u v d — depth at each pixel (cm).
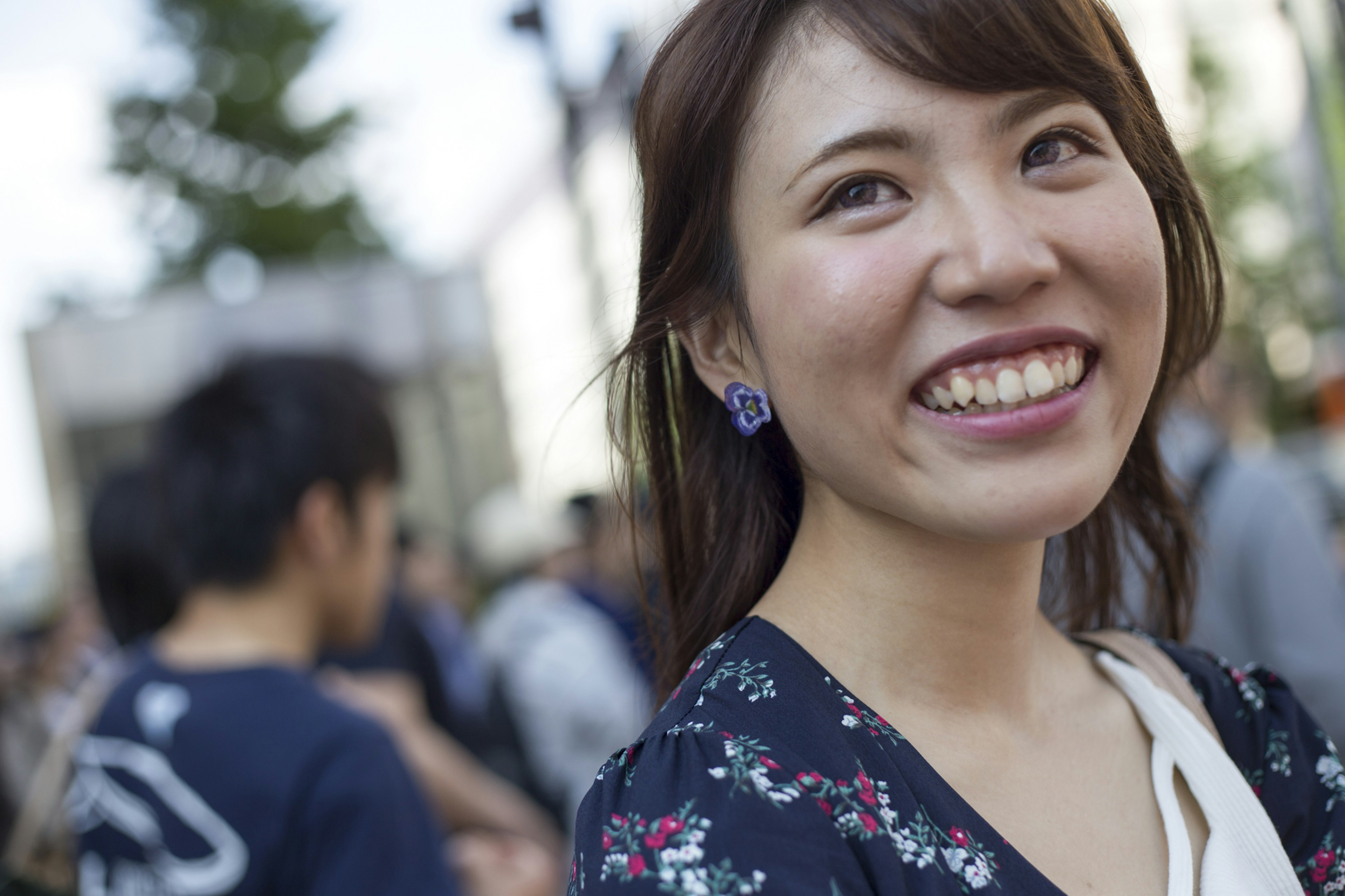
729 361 102
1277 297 1010
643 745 85
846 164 86
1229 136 755
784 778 79
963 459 86
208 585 161
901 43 84
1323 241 412
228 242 2022
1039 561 100
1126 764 103
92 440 705
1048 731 101
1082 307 87
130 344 703
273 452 161
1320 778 116
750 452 110
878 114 85
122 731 153
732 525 111
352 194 2094
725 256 98
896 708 94
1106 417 89
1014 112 86
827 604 97
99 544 187
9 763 224
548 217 1490
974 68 84
